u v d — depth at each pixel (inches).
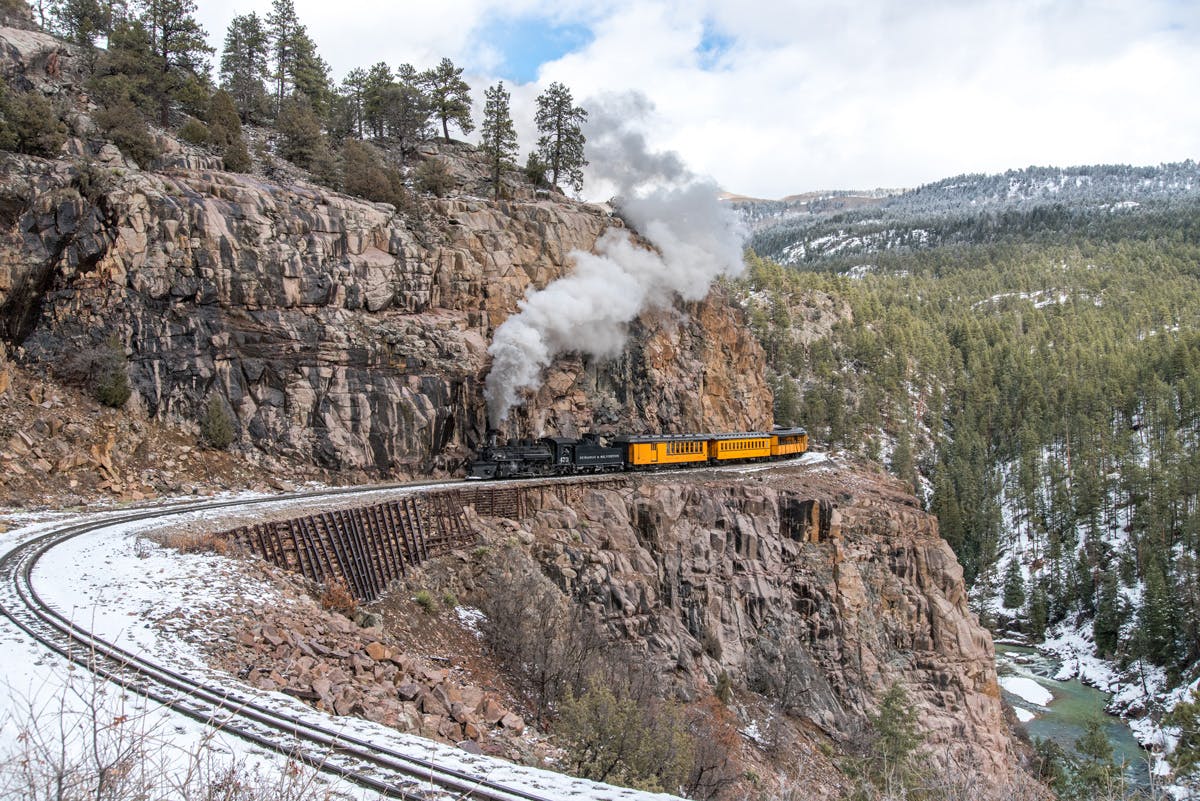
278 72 2770.7
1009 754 2114.9
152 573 893.8
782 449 2758.4
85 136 1632.6
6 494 1207.6
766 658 1910.7
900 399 5492.1
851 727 1855.3
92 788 367.6
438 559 1446.9
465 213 2117.4
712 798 1000.2
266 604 868.0
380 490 1546.5
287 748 499.2
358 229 1813.5
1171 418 4995.1
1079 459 4790.8
